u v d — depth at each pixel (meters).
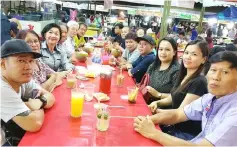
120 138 1.52
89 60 4.36
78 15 12.17
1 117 1.55
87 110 1.95
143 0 8.38
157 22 13.96
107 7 7.02
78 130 1.58
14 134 1.72
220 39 10.95
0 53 1.59
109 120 1.74
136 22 14.27
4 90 1.54
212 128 1.65
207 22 13.12
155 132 1.55
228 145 1.46
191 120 2.20
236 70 1.52
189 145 1.48
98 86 2.70
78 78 2.95
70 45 4.95
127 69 4.01
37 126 1.51
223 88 1.56
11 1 8.59
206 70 2.35
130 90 2.33
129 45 4.88
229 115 1.50
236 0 6.15
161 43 3.09
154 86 3.12
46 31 3.49
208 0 7.00
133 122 1.79
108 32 9.59
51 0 9.98
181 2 6.67
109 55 4.82
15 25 5.12
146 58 3.69
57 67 3.65
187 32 12.29
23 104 1.59
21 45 1.59
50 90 2.41
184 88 2.34
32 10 9.09
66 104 2.05
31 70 1.66
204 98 1.94
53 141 1.41
